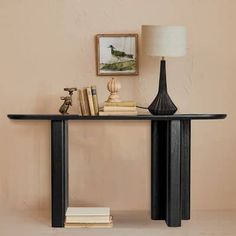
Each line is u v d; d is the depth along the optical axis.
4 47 3.93
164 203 3.70
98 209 3.60
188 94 3.97
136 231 3.43
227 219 3.72
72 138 3.99
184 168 3.69
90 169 4.00
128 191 4.00
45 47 3.94
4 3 3.91
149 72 3.95
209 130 4.00
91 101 3.53
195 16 3.94
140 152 4.00
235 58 3.96
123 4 3.93
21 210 3.99
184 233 3.38
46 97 3.95
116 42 3.92
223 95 3.98
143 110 3.95
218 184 4.00
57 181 3.50
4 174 3.98
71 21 3.93
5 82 3.94
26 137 3.97
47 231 3.43
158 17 3.93
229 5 3.94
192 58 3.96
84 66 3.95
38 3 3.92
